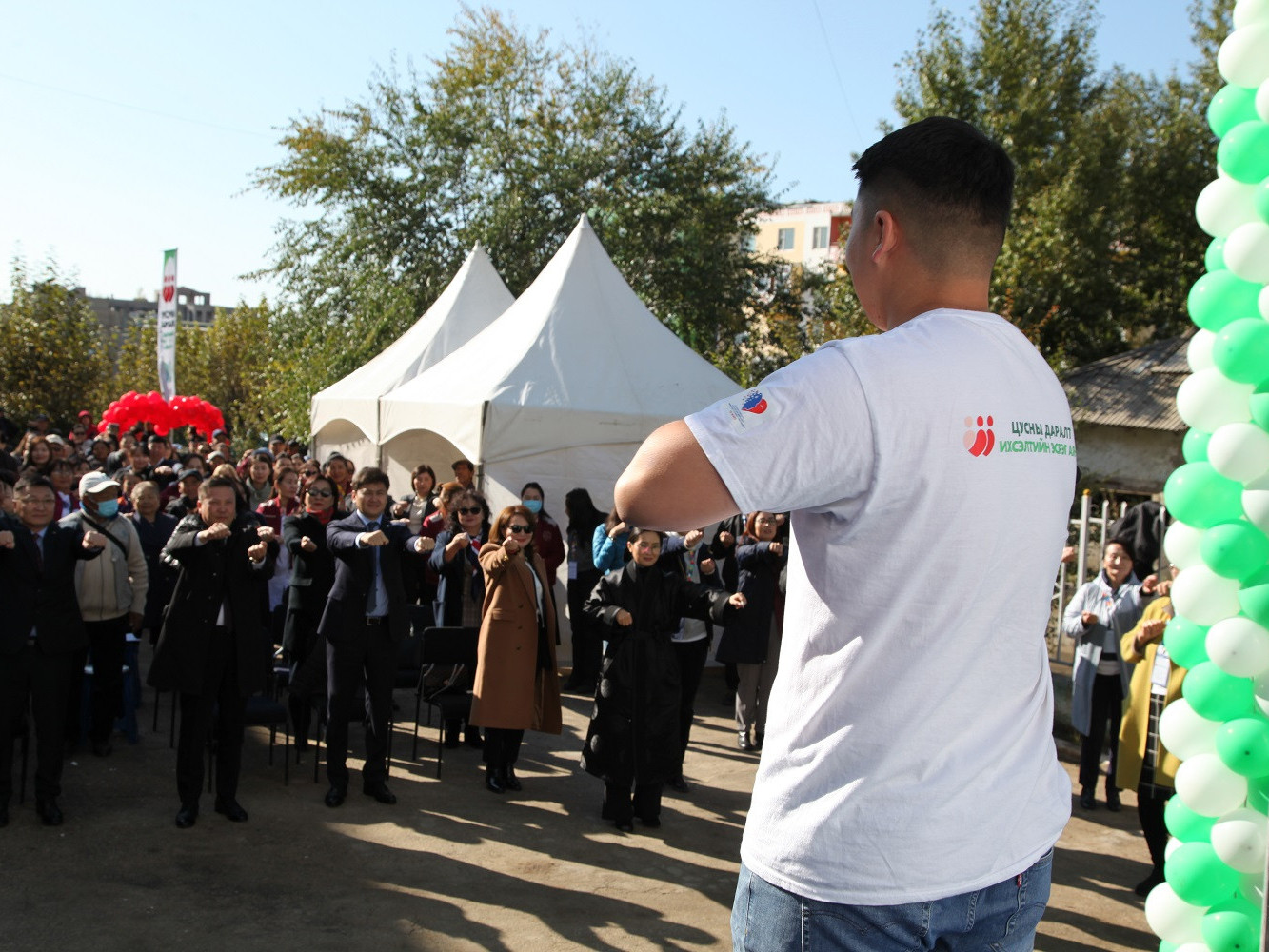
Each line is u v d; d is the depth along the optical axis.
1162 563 6.67
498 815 6.03
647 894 4.99
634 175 24.20
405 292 21.56
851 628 1.18
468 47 23.81
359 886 4.91
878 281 1.35
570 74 24.45
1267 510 2.11
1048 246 20.52
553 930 4.54
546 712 6.37
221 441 20.31
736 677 9.08
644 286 24.31
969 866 1.15
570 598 9.19
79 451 13.95
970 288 1.31
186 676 5.42
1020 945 1.24
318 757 6.76
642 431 9.80
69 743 6.81
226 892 4.77
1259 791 2.11
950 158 1.28
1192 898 2.12
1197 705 2.21
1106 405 20.58
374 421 11.32
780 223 50.47
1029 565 1.22
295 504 9.45
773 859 1.20
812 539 1.22
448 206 22.81
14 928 4.30
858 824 1.15
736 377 24.08
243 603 5.59
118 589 6.68
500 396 9.37
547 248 23.53
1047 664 1.31
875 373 1.16
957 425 1.17
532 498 8.80
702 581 7.42
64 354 26.28
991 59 21.72
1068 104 21.95
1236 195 2.27
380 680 6.09
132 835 5.39
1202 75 24.09
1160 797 5.00
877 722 1.16
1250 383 2.19
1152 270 23.42
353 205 22.00
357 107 22.45
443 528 8.31
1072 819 6.35
